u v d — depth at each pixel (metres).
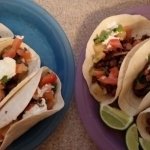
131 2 0.41
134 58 0.35
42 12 0.39
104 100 0.37
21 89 0.36
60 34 0.39
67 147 0.38
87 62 0.37
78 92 0.37
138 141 0.36
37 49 0.39
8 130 0.34
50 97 0.37
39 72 0.37
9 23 0.40
